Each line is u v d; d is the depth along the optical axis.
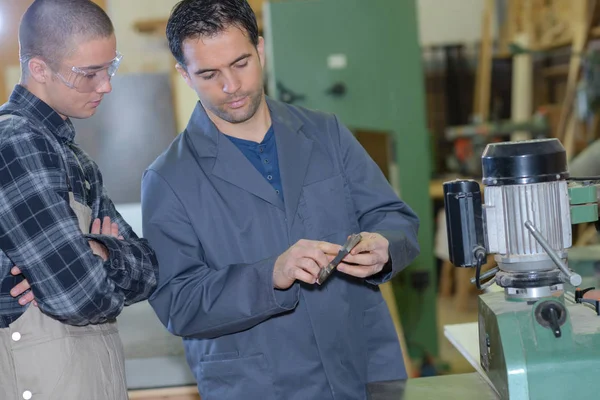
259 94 1.76
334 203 1.88
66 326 1.65
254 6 3.63
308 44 3.21
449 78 5.77
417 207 3.56
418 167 3.44
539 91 5.53
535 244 1.45
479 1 5.88
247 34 1.71
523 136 5.26
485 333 1.53
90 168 1.88
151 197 1.82
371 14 3.22
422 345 3.92
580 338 1.37
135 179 2.92
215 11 1.67
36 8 1.65
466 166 5.12
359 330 1.89
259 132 1.87
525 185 1.45
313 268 1.61
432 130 5.77
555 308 1.38
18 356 1.62
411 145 3.40
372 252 1.69
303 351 1.80
